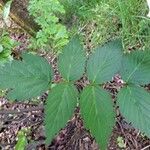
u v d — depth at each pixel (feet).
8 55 1.57
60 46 1.90
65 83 0.64
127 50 1.72
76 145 1.33
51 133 0.60
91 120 0.60
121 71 0.64
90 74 0.64
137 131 1.32
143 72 0.63
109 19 1.90
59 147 1.33
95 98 0.61
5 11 1.85
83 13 2.02
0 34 2.08
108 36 1.86
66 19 2.10
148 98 0.61
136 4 1.83
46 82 0.66
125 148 1.29
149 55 0.64
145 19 1.76
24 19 2.04
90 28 1.97
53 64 1.78
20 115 1.49
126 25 1.79
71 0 2.09
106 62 0.64
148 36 1.71
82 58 0.66
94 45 1.85
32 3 1.96
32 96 0.64
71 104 0.62
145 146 1.29
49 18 1.94
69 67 0.65
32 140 1.38
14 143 1.44
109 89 1.25
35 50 1.95
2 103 1.61
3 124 1.51
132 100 0.61
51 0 1.97
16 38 2.08
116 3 1.90
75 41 0.67
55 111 0.61
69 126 1.36
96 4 2.04
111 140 1.31
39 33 1.92
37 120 1.44
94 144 1.31
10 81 0.65
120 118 1.35
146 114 0.59
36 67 0.66
